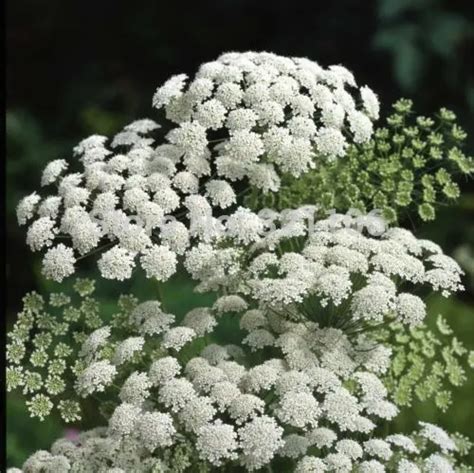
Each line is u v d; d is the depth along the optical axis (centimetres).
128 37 165
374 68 150
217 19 162
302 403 69
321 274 72
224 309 75
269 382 71
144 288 106
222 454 68
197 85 75
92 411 79
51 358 76
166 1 163
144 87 163
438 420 85
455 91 144
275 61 76
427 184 79
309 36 155
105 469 72
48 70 166
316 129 75
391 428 83
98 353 73
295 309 75
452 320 90
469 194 114
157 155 76
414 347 79
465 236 115
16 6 166
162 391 70
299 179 81
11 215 146
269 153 74
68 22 167
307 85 75
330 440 71
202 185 76
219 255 72
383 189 79
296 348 72
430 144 80
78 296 105
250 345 73
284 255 73
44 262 72
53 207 74
